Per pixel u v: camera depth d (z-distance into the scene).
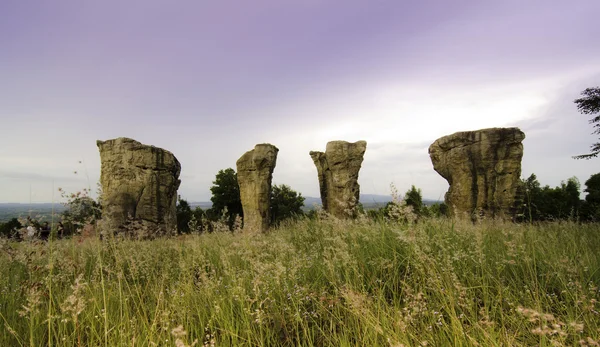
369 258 3.99
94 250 4.88
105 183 11.23
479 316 2.69
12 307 3.28
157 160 11.48
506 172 11.00
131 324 2.70
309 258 4.49
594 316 2.42
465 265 3.51
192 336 2.58
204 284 3.59
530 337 2.32
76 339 2.72
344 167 11.47
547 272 3.27
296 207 30.66
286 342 2.71
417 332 2.42
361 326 2.55
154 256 5.52
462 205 11.05
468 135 11.45
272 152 11.33
